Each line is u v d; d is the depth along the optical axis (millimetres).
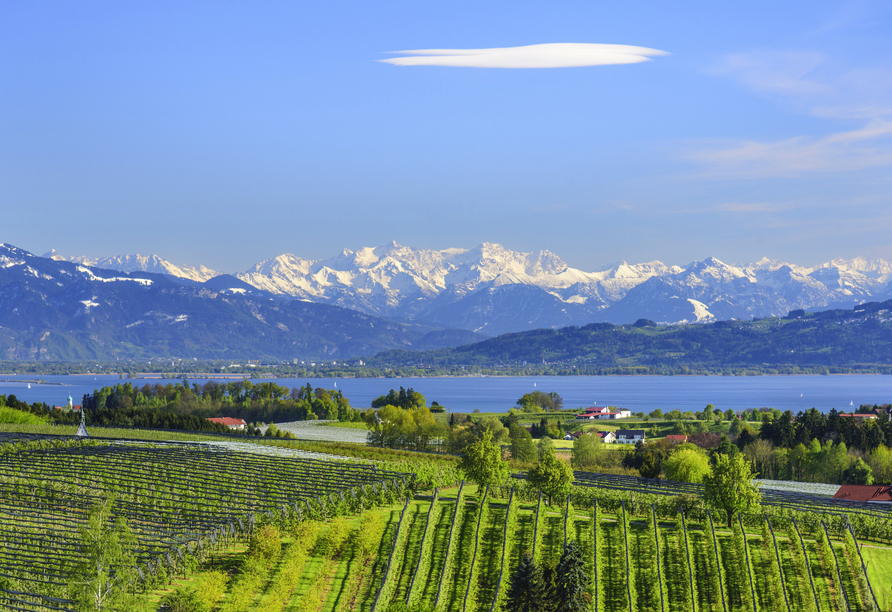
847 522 74375
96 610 46781
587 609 54625
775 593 61188
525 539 67500
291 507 68188
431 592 57062
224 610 49375
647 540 69688
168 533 60875
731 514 74125
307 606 51375
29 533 59969
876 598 60906
